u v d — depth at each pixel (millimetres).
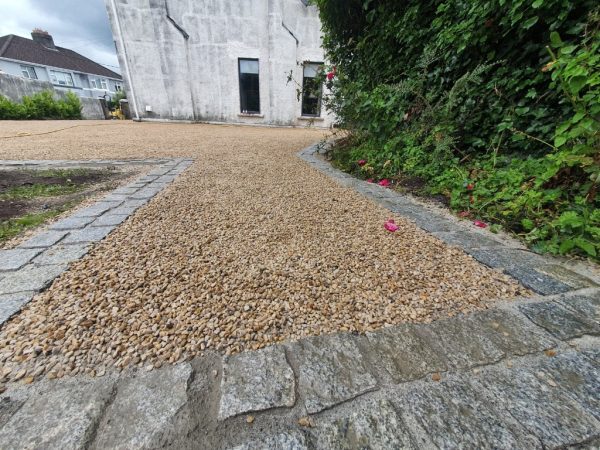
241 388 658
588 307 961
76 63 22062
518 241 1475
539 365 735
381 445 551
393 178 2662
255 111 9305
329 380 684
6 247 1252
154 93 8719
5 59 17500
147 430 563
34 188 2182
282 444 548
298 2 8125
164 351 758
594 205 1464
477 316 922
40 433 549
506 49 2029
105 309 895
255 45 8438
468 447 547
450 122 2354
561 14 1608
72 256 1188
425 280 1123
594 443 558
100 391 640
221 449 538
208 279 1078
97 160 3268
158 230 1482
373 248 1379
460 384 679
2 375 672
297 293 1021
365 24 3457
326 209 1918
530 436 567
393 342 810
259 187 2365
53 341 772
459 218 1802
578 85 1292
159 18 7969
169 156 3594
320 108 9281
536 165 1770
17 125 6859
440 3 2473
